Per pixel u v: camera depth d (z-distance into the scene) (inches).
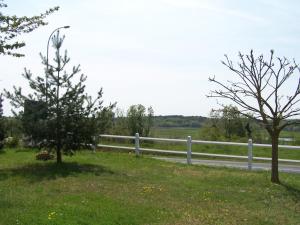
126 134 1290.6
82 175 657.0
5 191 533.6
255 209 528.1
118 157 904.9
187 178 686.5
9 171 682.8
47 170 691.4
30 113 734.5
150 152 1085.1
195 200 553.0
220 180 674.2
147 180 655.8
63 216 427.2
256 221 480.1
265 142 1241.4
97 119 757.3
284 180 680.4
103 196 533.0
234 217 490.3
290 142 1238.3
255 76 639.8
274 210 527.8
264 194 591.2
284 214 513.7
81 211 450.6
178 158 979.3
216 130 1331.2
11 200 481.4
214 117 1331.2
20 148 1032.2
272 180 656.4
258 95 641.6
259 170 786.2
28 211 436.5
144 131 1315.2
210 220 472.7
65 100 738.8
